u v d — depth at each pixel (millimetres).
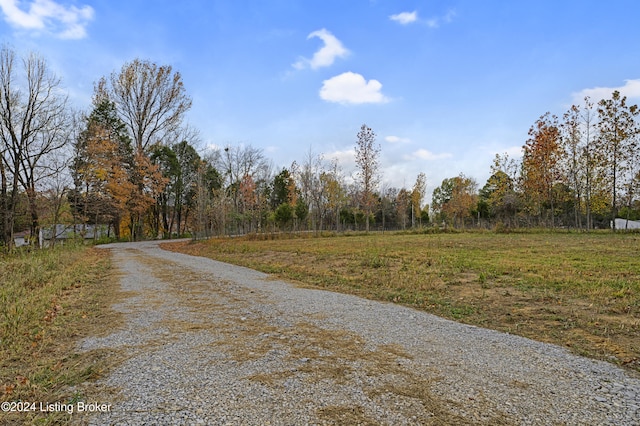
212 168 48312
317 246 19766
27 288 9328
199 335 5457
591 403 3354
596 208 28562
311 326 5922
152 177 37062
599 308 6566
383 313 6840
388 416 3094
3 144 22719
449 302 7621
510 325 6027
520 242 18266
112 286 9969
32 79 23438
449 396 3477
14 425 2992
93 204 32062
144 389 3635
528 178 30719
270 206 52562
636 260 11305
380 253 15164
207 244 25391
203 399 3412
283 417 3080
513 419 3061
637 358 4477
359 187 45125
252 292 8930
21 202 24203
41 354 4727
